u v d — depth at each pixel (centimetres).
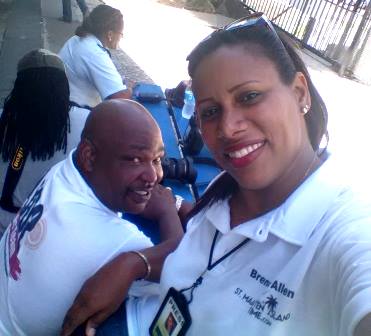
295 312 49
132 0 644
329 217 50
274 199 57
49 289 75
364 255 42
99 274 72
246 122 52
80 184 77
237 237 58
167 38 479
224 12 718
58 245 73
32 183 108
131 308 75
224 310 56
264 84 52
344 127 319
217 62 52
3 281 81
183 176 124
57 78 104
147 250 76
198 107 56
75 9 513
